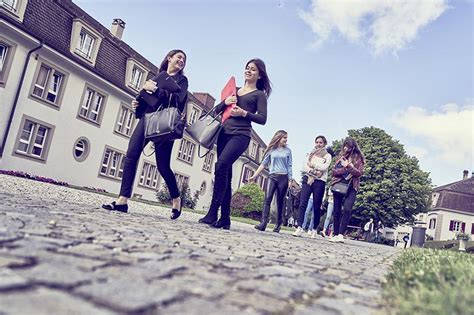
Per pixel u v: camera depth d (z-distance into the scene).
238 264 2.33
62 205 4.74
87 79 20.73
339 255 4.50
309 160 8.37
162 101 5.47
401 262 3.86
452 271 2.47
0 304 1.04
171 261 2.04
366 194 35.91
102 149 22.48
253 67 5.83
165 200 27.08
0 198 4.39
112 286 1.36
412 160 38.66
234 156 5.65
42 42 17.33
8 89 16.47
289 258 3.19
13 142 17.00
